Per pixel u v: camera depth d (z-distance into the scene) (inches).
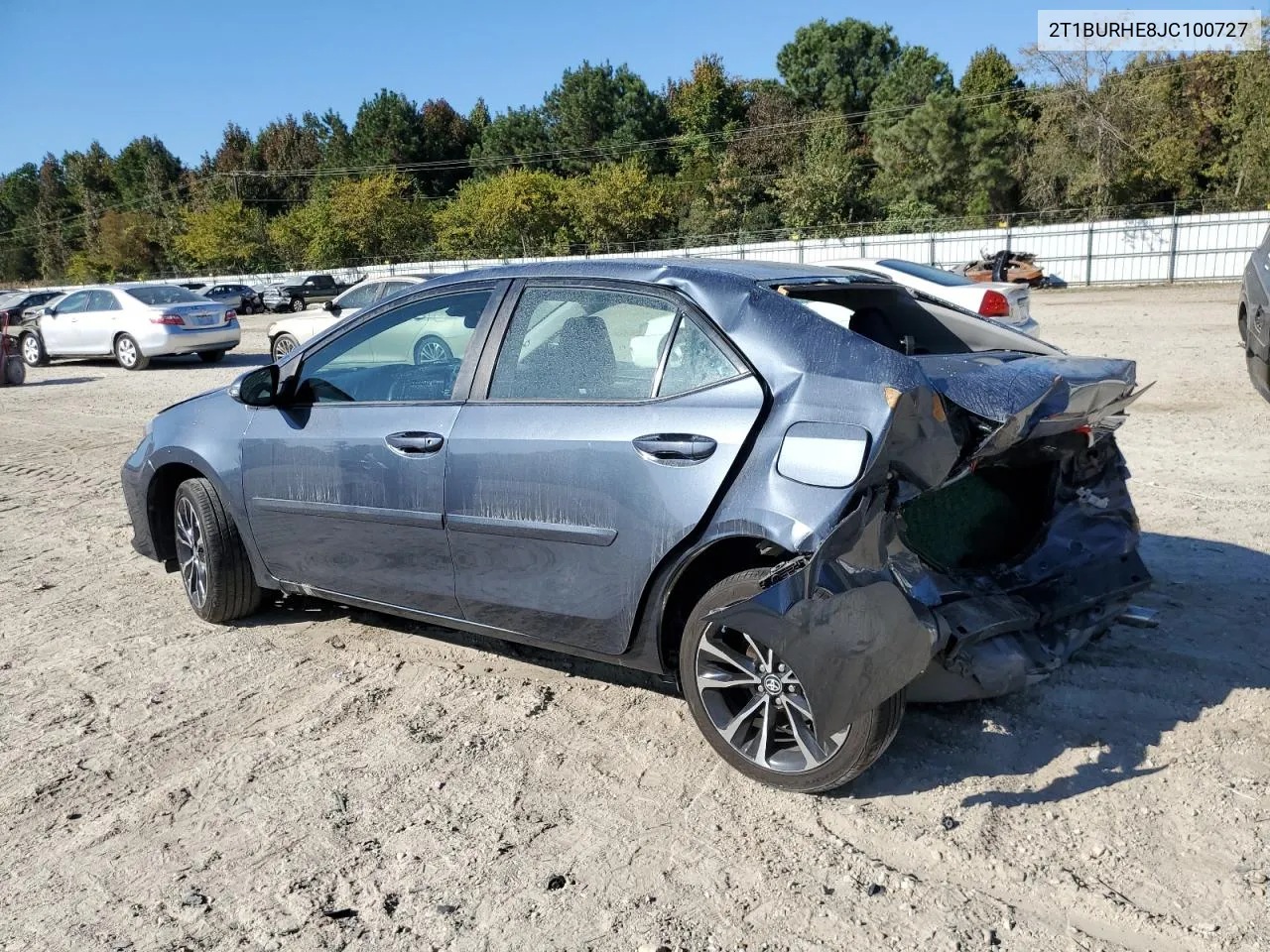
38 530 273.7
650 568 128.2
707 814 121.6
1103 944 96.3
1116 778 124.3
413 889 110.2
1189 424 335.0
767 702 123.8
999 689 130.3
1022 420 117.3
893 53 2674.7
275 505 172.2
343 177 2915.8
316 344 172.4
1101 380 127.3
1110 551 149.9
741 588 121.0
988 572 145.0
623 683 159.3
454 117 3208.7
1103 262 1255.5
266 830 122.8
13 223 4276.6
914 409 113.3
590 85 2800.2
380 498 155.9
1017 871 107.7
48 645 186.2
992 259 1259.2
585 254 2103.8
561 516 135.6
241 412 180.9
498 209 2119.8
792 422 119.2
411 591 158.2
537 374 143.9
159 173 3435.0
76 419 475.8
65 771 139.1
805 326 124.0
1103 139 1664.6
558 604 139.6
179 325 693.9
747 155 2284.7
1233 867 106.3
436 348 157.8
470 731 145.8
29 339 771.4
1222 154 1669.5
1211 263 1194.6
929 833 115.3
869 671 111.5
